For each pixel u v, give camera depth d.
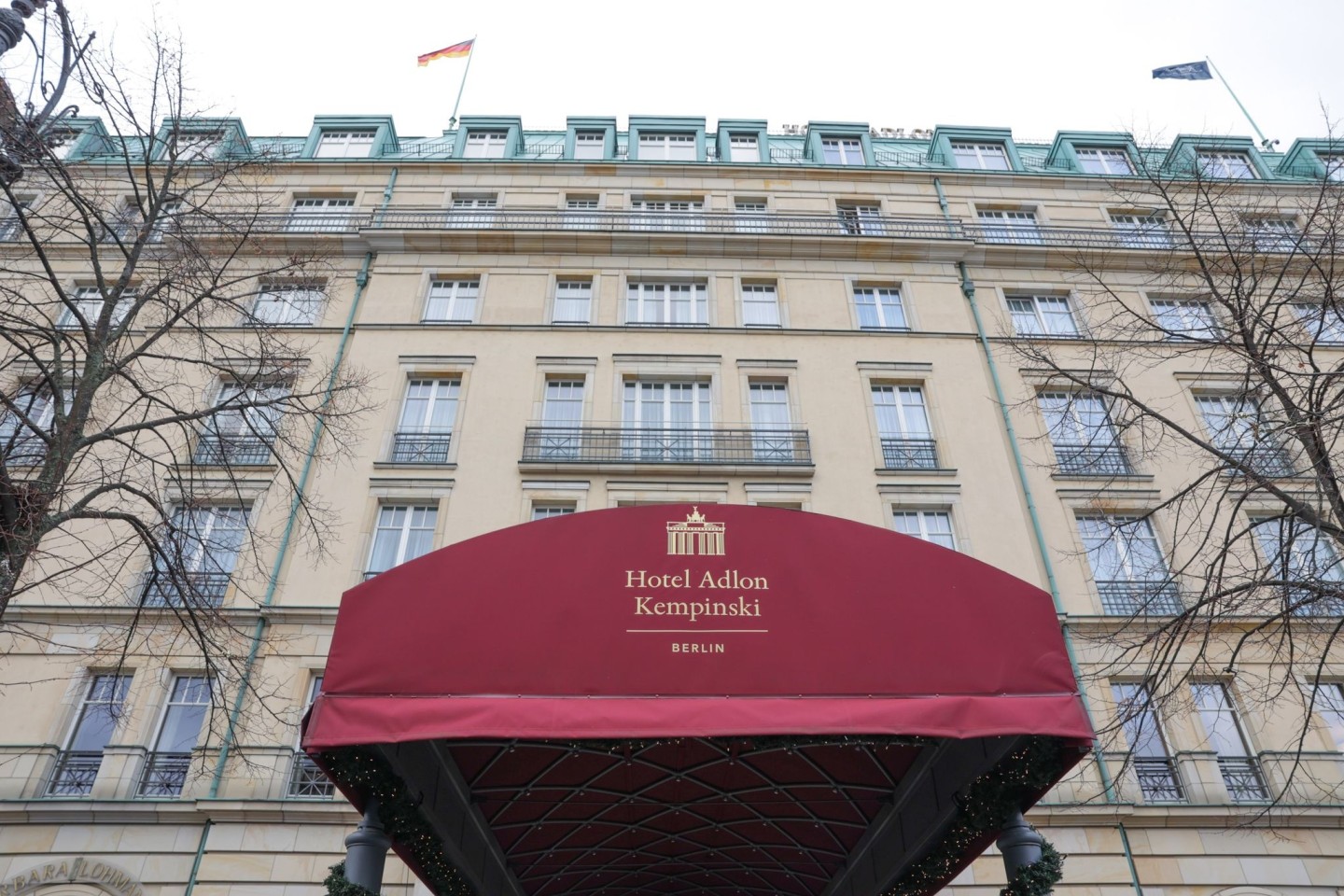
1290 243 22.58
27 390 11.46
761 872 13.33
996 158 31.03
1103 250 24.89
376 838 7.40
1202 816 16.56
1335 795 16.88
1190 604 18.81
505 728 6.45
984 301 25.28
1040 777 7.48
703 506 7.69
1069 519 20.91
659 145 31.08
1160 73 31.78
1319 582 10.66
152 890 15.39
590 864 12.70
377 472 20.97
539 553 7.29
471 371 22.89
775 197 28.08
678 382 23.36
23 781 16.33
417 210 26.12
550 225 26.34
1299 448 20.22
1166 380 23.20
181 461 20.31
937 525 21.00
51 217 13.01
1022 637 7.16
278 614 18.31
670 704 6.66
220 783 16.41
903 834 9.76
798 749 9.19
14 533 9.23
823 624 7.11
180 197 12.93
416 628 6.82
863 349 23.77
